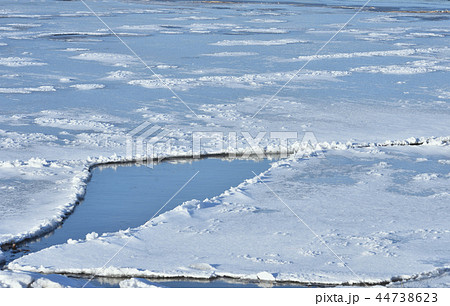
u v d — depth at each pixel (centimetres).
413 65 2780
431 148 1476
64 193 1154
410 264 831
